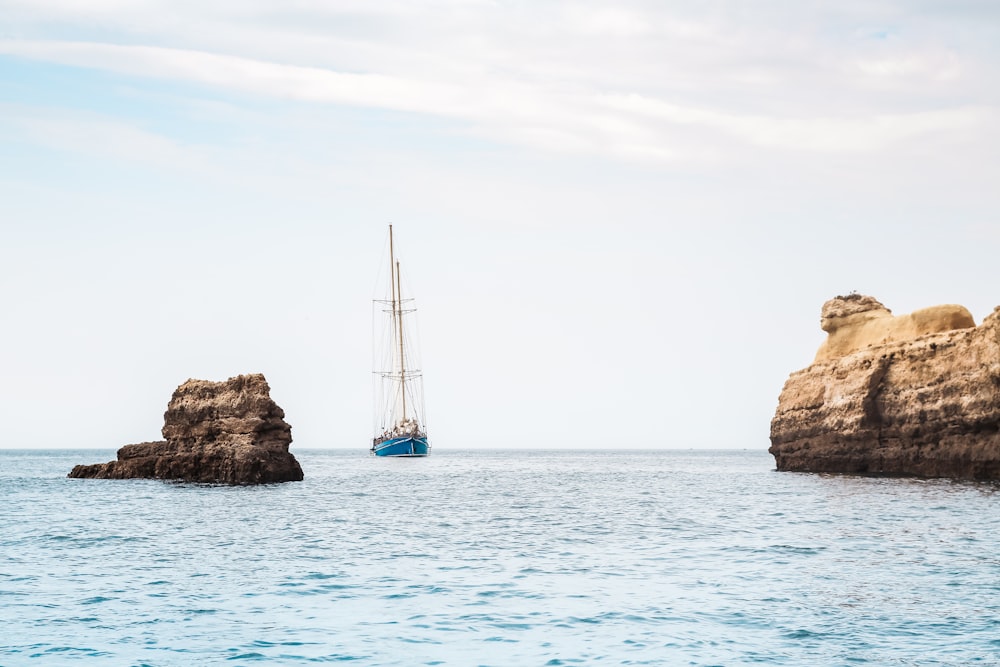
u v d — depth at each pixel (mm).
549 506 71875
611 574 37469
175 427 101125
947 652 25516
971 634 27234
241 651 26203
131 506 69188
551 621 29359
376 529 54375
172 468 97938
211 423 98438
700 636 27406
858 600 31859
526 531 53156
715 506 69875
